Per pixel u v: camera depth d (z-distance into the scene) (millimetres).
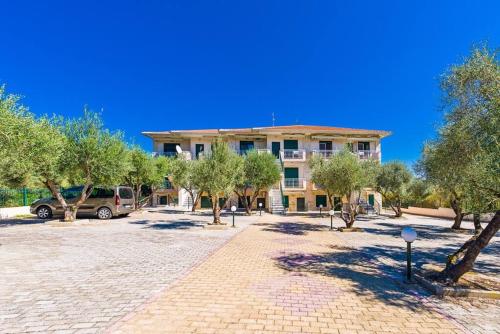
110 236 11531
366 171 16438
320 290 5492
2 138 10133
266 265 7371
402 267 7445
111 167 15469
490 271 7195
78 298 4852
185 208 29531
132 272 6504
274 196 30062
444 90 7652
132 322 3975
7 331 3678
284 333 3754
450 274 5801
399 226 17766
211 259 7891
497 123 5469
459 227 15953
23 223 15273
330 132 32094
